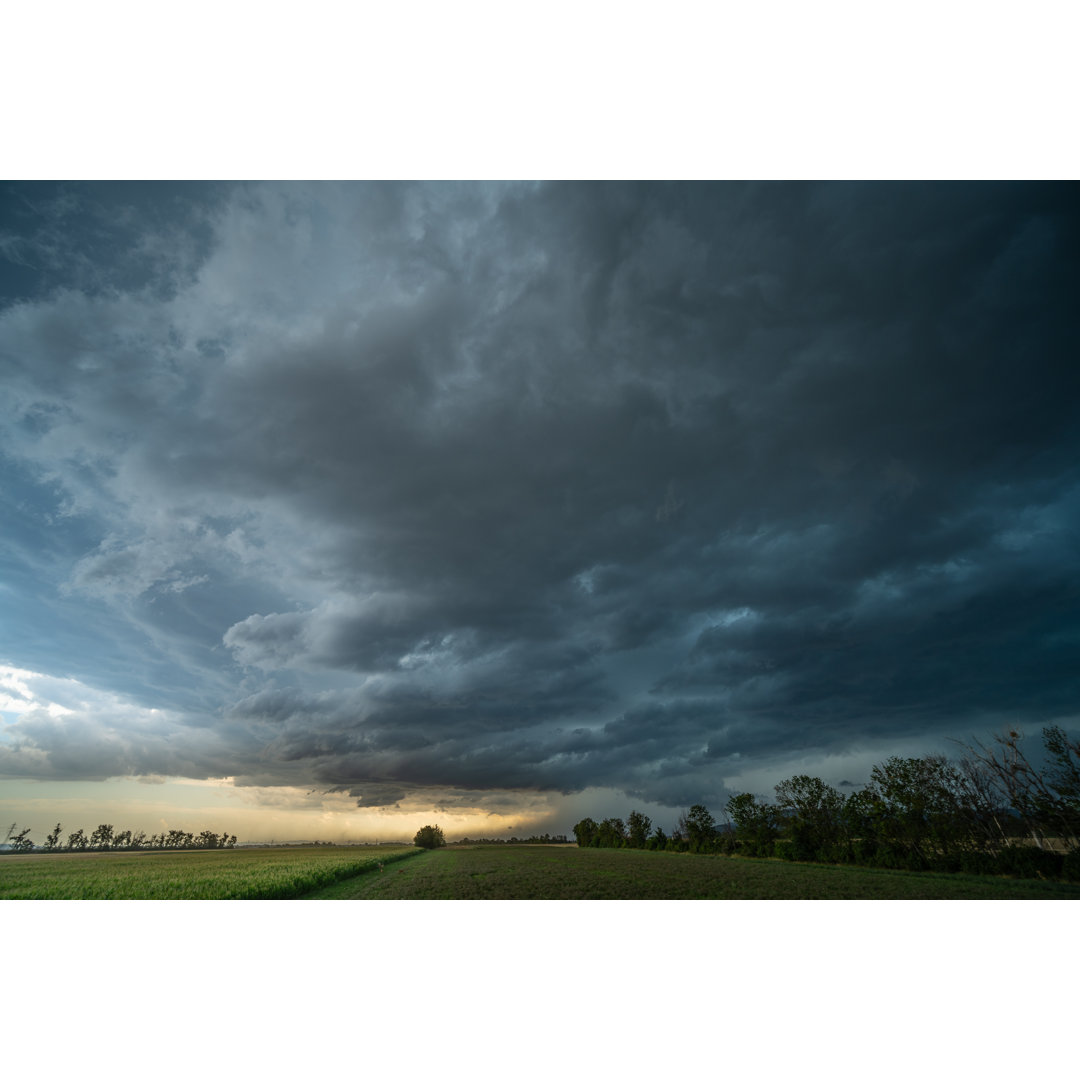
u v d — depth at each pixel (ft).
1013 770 61.87
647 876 74.08
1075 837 55.47
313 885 77.20
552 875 79.92
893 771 71.41
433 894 64.75
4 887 78.64
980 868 58.39
